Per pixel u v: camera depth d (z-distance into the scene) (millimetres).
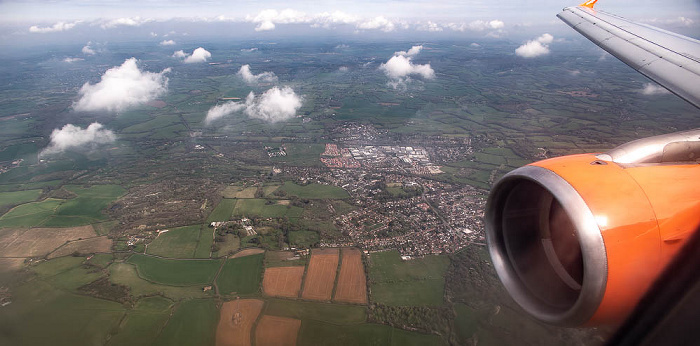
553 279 4043
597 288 3270
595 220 3285
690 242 3262
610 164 3734
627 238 3244
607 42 9648
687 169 3652
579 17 12562
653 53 8039
